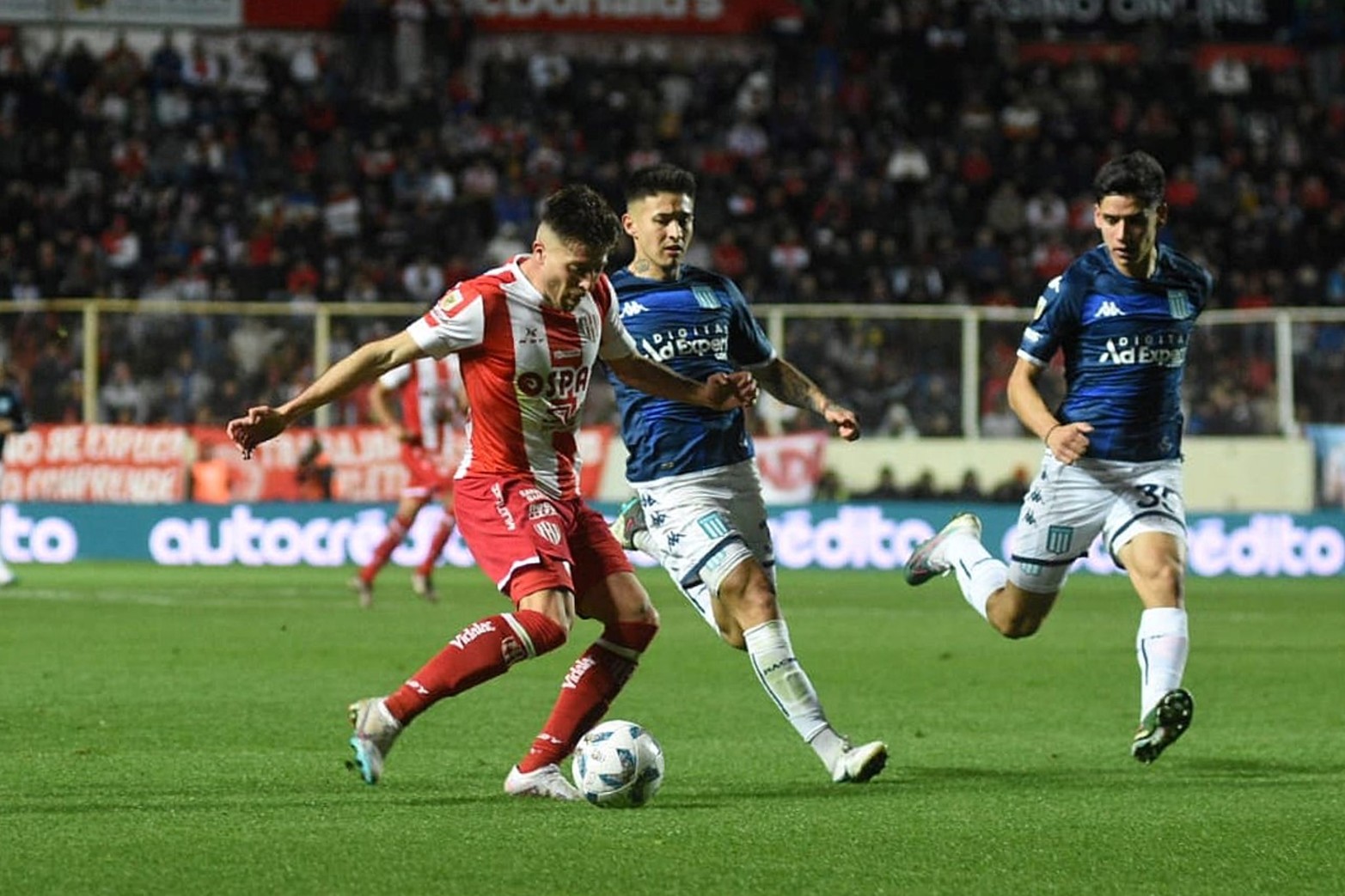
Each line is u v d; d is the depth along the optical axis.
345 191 103.25
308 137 108.62
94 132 106.50
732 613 26.62
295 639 49.31
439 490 61.22
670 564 27.58
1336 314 85.50
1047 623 58.44
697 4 118.44
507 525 23.66
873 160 110.88
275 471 85.25
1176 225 108.62
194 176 104.88
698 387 25.28
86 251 97.69
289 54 114.44
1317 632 55.25
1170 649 26.83
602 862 19.69
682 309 27.53
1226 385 86.38
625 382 25.36
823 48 116.19
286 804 23.45
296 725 31.89
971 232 106.81
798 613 62.34
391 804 23.52
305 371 83.94
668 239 27.56
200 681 39.03
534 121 111.62
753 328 28.19
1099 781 26.38
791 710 25.81
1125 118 114.31
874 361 85.56
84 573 77.75
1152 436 28.23
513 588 23.48
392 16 113.69
